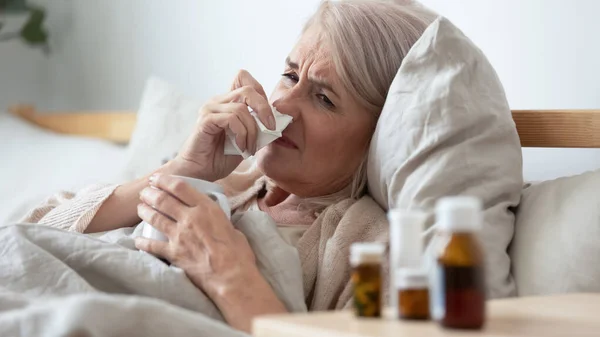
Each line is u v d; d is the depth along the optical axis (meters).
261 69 2.33
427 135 1.22
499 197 1.24
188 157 1.42
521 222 1.26
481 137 1.23
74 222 1.38
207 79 2.54
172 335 0.87
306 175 1.38
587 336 0.67
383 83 1.38
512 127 1.26
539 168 1.67
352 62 1.36
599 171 1.25
